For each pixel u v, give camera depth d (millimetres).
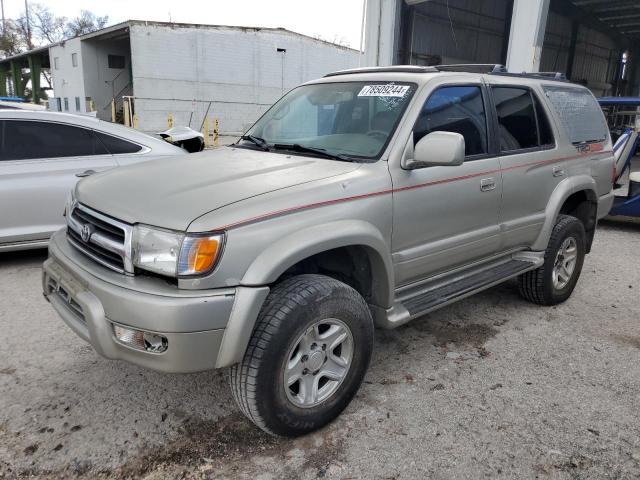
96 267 2631
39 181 5246
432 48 18578
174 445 2719
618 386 3367
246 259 2416
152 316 2289
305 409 2713
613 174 5277
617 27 23453
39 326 4055
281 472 2539
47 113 5453
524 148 4117
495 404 3137
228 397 3162
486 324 4293
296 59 31062
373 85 3582
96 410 2998
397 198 3066
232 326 2387
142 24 27156
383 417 2984
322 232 2637
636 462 2650
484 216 3734
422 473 2549
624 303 4824
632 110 8141
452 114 3535
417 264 3312
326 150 3324
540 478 2533
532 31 11500
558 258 4578
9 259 5730
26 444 2695
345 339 2846
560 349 3873
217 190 2643
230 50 29219
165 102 28438
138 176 2982
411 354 3756
